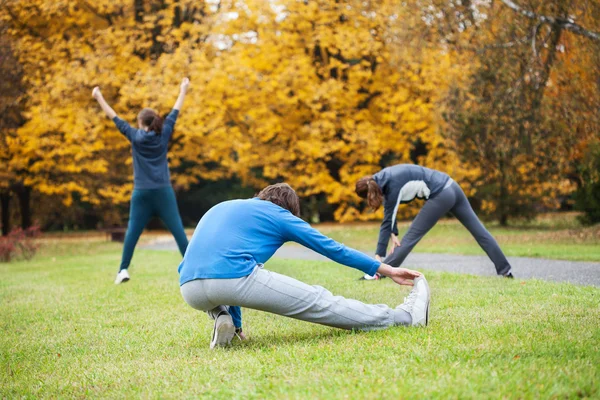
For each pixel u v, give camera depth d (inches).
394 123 759.7
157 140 276.7
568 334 129.3
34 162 786.2
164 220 284.8
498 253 246.1
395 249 244.2
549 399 88.0
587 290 195.8
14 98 716.7
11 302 252.7
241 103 742.5
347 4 743.7
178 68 704.4
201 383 110.7
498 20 494.3
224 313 141.8
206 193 1163.9
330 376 105.3
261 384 104.7
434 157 737.0
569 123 486.0
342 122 728.3
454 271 295.1
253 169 1085.8
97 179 874.8
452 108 559.5
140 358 136.9
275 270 314.8
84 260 502.0
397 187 238.2
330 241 141.6
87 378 122.7
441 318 157.1
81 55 708.7
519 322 145.9
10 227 964.0
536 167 604.7
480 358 111.0
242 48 734.5
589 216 608.4
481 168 618.5
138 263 418.3
